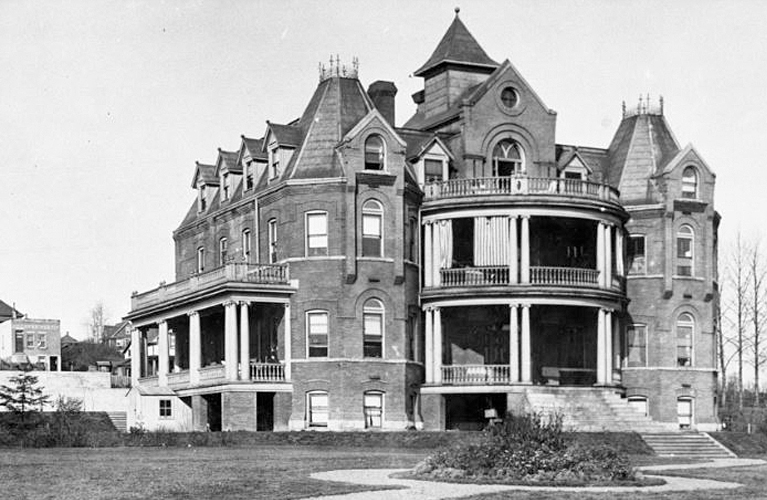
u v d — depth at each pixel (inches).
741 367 3348.9
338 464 1396.4
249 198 2422.5
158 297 2532.0
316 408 2219.5
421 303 2327.8
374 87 2672.2
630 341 2486.5
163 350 2495.1
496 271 2274.9
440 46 2679.6
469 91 2620.6
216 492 1016.9
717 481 1221.7
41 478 1160.8
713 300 2544.3
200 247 2773.1
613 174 2586.1
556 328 2413.9
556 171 2509.8
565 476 1141.1
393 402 2237.9
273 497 975.6
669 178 2488.9
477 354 2380.7
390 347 2251.5
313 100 2427.4
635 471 1187.9
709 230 2532.0
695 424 2481.5
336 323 2222.0
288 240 2262.6
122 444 1897.1
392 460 1488.7
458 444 1284.4
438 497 977.5
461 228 2389.3
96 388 3253.0
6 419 2154.3
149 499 965.8
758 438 2082.9
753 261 3393.2
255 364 2199.8
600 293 2288.4
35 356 4699.8
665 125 2625.5
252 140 2519.7
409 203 2319.1
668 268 2474.2
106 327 6628.9
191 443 1909.4
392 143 2279.8
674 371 2470.5
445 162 2404.0
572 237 2459.4
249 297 2199.8
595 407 2174.0
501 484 1112.8
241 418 2161.7
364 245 2251.5
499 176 2357.3
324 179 2241.6
